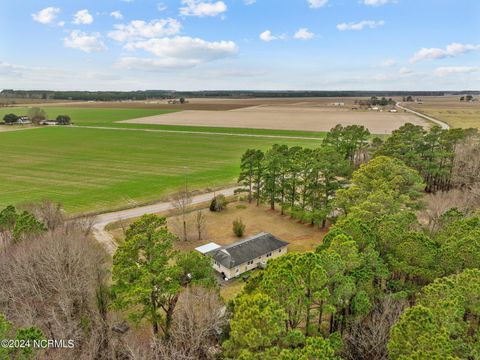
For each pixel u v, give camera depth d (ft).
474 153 181.37
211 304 75.97
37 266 88.84
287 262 67.97
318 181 169.48
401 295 70.79
